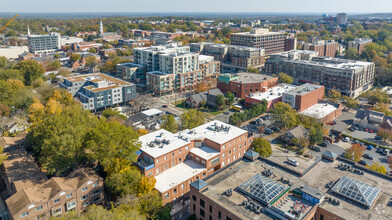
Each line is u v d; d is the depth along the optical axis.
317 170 91.25
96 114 177.62
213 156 106.50
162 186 93.88
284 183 84.12
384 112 174.62
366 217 69.69
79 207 90.62
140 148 103.62
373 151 136.62
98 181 93.69
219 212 74.38
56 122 105.75
